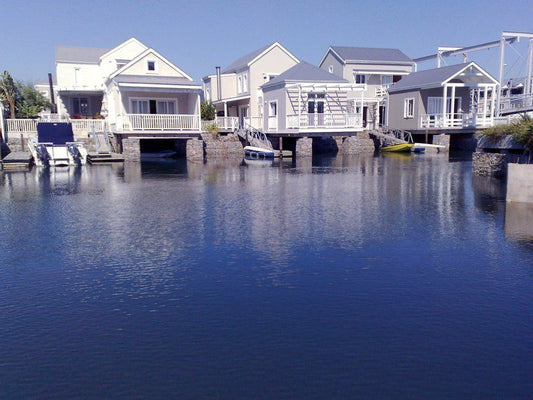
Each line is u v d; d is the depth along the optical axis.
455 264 9.85
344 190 20.06
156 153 37.59
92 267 9.84
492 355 6.23
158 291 8.49
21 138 33.59
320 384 5.59
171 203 17.08
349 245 11.32
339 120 39.75
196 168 30.02
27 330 7.02
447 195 18.41
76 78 48.31
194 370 5.90
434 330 6.93
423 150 41.91
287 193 19.34
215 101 51.44
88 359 6.19
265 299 8.09
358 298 8.12
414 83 44.66
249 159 37.12
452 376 5.75
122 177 25.19
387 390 5.47
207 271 9.52
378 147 45.31
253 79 47.66
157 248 11.17
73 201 17.61
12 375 5.83
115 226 13.45
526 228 12.80
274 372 5.84
